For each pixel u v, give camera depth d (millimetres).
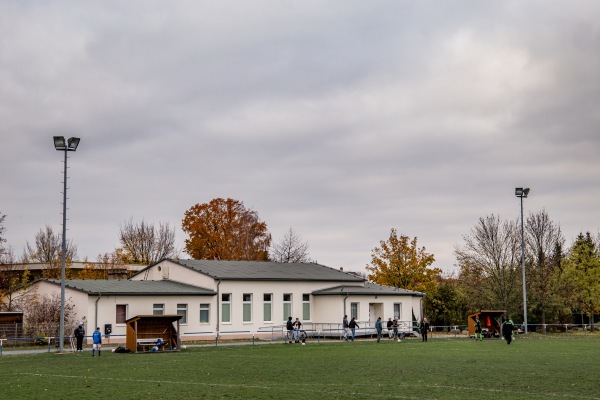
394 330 62344
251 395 23906
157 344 48594
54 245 106125
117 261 96000
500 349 47781
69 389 26062
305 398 23031
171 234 115875
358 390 25109
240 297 65750
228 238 100625
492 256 82375
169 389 25844
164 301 60875
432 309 84438
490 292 81812
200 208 101375
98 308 57000
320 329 69500
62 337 47094
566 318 81562
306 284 70375
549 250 103875
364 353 44750
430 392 24391
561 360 37781
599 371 31422
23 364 37906
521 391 24547
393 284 82438
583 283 82000
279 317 68188
